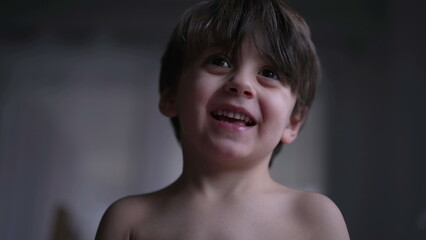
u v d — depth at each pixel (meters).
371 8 1.76
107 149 1.81
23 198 1.76
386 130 1.62
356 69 1.72
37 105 1.83
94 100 1.85
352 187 1.64
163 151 1.80
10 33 1.89
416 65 1.46
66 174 1.79
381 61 1.70
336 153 1.67
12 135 1.80
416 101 1.45
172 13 1.88
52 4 1.90
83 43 1.89
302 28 0.65
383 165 1.62
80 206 1.75
